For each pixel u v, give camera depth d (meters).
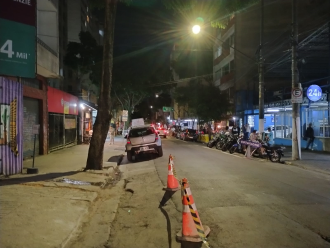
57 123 20.80
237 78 36.06
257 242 5.21
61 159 15.70
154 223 6.34
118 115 60.91
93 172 11.78
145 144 17.25
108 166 13.84
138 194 8.98
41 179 9.99
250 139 18.08
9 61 10.60
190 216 5.41
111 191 9.58
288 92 27.44
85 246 5.21
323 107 20.27
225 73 43.03
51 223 5.91
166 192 9.02
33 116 16.50
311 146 20.91
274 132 26.84
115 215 6.99
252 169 12.98
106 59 12.31
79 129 27.58
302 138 22.27
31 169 11.16
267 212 6.83
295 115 15.79
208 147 24.67
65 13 58.12
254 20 35.91
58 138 21.06
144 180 11.12
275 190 8.98
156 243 5.30
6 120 10.32
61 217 6.30
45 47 15.28
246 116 32.94
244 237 5.43
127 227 6.17
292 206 7.30
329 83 19.42
